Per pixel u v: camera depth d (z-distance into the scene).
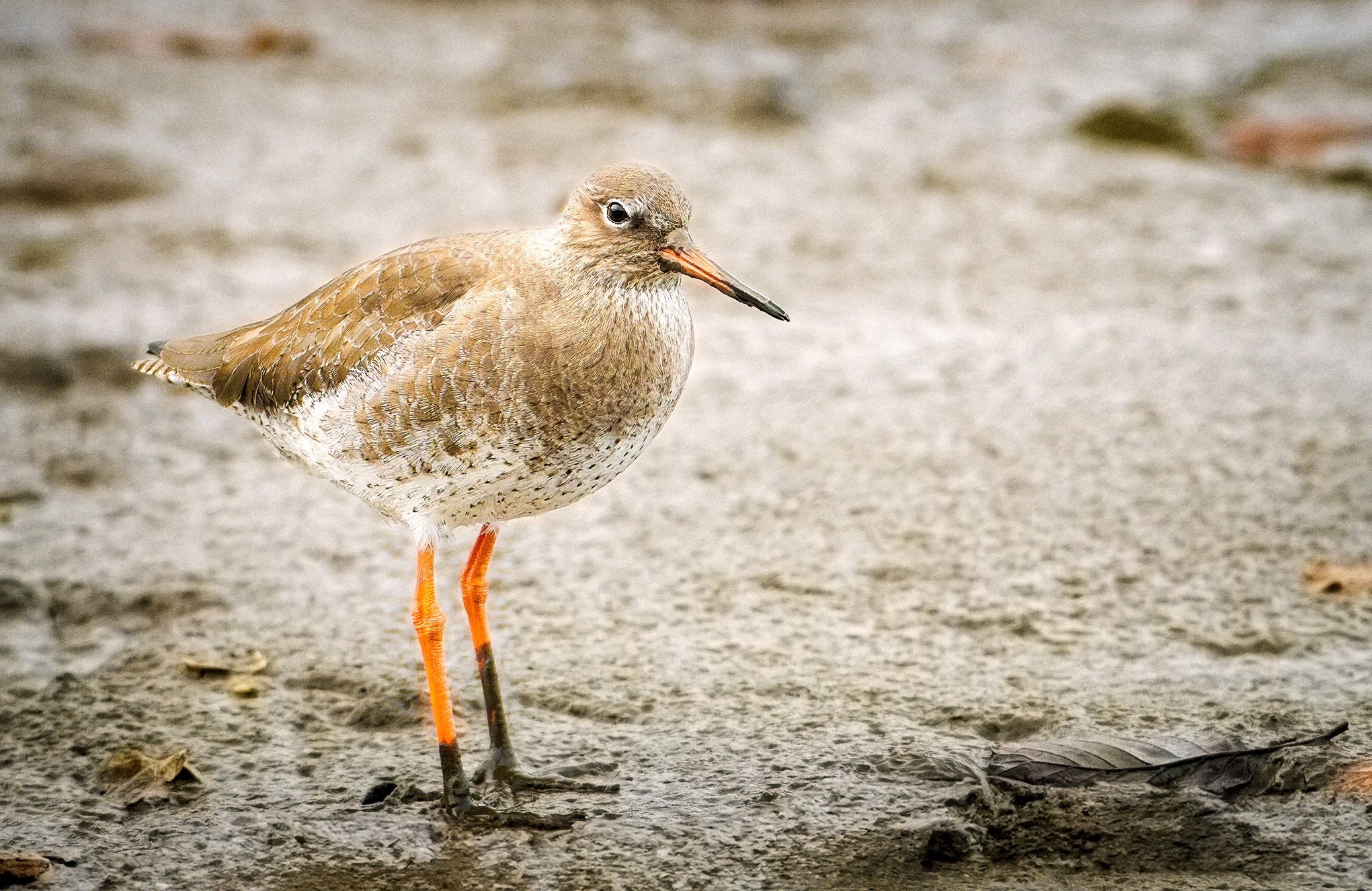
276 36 26.09
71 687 9.71
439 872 7.96
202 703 9.58
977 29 28.05
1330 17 27.91
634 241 8.31
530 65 24.52
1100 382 14.17
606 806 8.45
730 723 9.21
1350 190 19.80
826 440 13.25
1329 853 7.90
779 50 26.42
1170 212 18.94
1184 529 11.47
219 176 20.36
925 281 17.11
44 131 21.33
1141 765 8.55
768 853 8.02
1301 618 10.28
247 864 8.03
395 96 24.00
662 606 10.66
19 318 15.71
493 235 8.70
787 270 17.50
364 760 9.01
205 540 11.78
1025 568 11.01
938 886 7.84
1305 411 13.33
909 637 10.18
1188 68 25.23
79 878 7.91
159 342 9.74
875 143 21.70
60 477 12.95
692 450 13.16
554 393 8.13
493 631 10.38
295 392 8.57
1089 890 7.80
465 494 8.34
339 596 10.90
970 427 13.35
